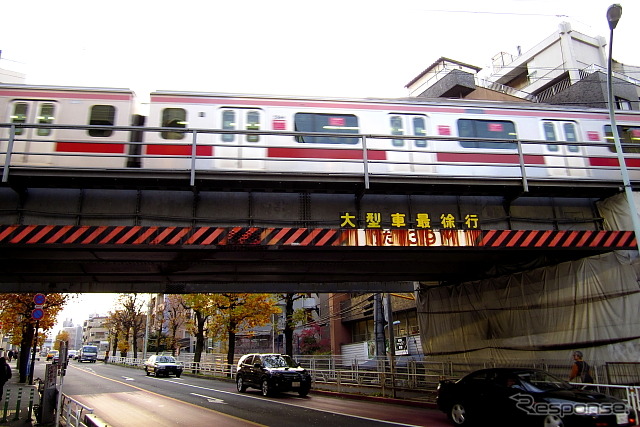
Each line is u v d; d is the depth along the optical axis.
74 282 17.27
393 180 11.81
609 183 12.84
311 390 20.72
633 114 15.10
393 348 20.44
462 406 10.79
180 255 13.18
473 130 13.91
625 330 12.45
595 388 11.17
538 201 13.73
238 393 19.95
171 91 12.82
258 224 12.09
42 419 11.88
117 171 10.78
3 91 12.26
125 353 62.72
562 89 31.77
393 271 16.59
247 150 12.45
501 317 16.05
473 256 14.65
